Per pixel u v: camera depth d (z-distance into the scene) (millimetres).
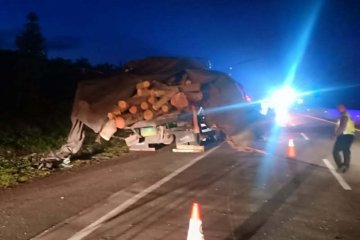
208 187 9281
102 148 15133
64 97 27875
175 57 15391
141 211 7449
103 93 12758
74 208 7582
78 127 12578
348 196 8531
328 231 6469
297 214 7312
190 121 14258
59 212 7332
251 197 8445
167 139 14547
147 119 12922
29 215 7148
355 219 7043
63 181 9844
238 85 15023
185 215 7234
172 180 9961
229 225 6738
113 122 12531
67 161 12086
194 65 15672
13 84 24484
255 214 7316
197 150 14289
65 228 6520
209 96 14242
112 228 6547
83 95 12727
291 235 6301
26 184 9547
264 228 6602
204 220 6984
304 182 9805
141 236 6215
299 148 15086
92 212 7355
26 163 11797
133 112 12781
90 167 11703
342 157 13211
